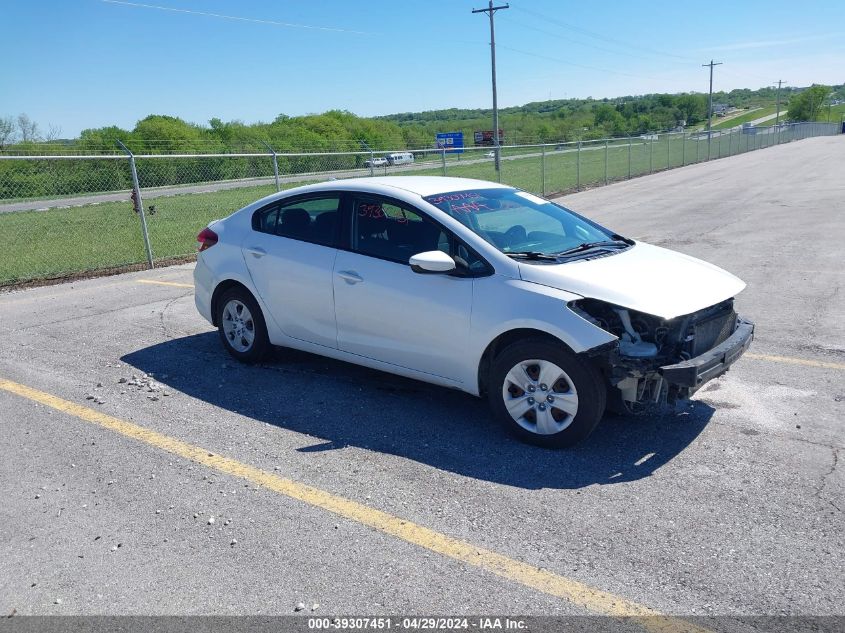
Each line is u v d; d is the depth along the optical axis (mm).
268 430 4758
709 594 2990
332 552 3346
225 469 4199
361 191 5246
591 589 3039
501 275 4488
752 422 4773
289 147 34812
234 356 6188
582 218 5730
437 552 3330
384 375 5809
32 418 4988
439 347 4734
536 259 4590
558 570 3176
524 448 4445
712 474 4051
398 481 4031
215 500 3842
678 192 22906
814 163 34938
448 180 5645
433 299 4707
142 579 3166
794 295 8297
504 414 4527
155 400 5309
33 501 3859
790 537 3395
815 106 137500
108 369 6031
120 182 27531
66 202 26438
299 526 3576
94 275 10828
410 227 4949
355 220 5246
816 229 13234
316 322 5430
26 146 23438
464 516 3643
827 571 3125
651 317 4250
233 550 3377
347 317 5203
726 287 4695
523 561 3246
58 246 14625
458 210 4973
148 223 19156
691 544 3355
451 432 4699
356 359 5281
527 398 4422
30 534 3539
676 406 5086
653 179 30047
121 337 7023
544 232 5094
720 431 4641
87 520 3660
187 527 3580
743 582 3062
